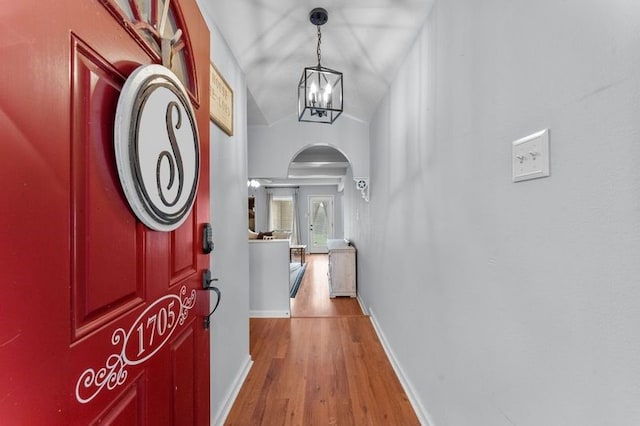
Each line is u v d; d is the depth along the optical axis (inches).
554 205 29.8
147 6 34.2
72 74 22.1
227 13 65.5
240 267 84.3
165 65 36.2
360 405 72.2
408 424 66.0
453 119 52.0
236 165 81.6
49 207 20.0
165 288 35.8
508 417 37.2
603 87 24.6
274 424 65.9
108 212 25.8
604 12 24.5
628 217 22.9
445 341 55.3
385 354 98.5
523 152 34.1
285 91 113.5
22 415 17.8
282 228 398.3
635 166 22.4
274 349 102.3
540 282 31.8
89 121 23.8
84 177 23.2
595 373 25.7
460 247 49.5
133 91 27.9
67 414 21.0
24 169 18.2
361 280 169.6
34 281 18.8
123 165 26.8
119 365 26.9
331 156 226.5
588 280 26.2
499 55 38.8
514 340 36.0
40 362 19.1
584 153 26.5
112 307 26.2
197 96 46.4
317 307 162.1
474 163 45.1
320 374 86.0
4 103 17.0
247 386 80.1
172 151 35.3
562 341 29.0
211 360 62.2
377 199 120.3
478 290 44.0
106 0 25.9
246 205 92.4
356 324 125.8
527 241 33.7
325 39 80.7
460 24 49.2
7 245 17.1
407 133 79.0
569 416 28.2
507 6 37.0
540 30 31.5
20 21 17.9
